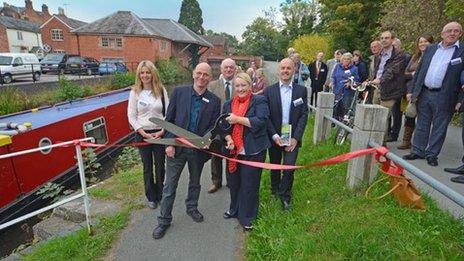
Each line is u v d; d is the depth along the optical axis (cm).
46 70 2686
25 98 1356
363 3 2550
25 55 2169
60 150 777
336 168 500
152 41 3681
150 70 443
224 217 435
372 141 387
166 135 390
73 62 2720
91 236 397
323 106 650
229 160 381
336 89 771
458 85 458
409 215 331
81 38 3709
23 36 5219
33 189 685
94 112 955
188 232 402
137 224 425
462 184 420
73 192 656
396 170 348
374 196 379
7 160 628
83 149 727
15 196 643
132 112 451
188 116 383
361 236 311
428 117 495
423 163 496
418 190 363
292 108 404
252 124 359
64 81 1572
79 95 1582
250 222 396
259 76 765
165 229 399
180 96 387
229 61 487
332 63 1020
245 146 371
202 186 551
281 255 329
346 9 2534
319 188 457
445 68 458
